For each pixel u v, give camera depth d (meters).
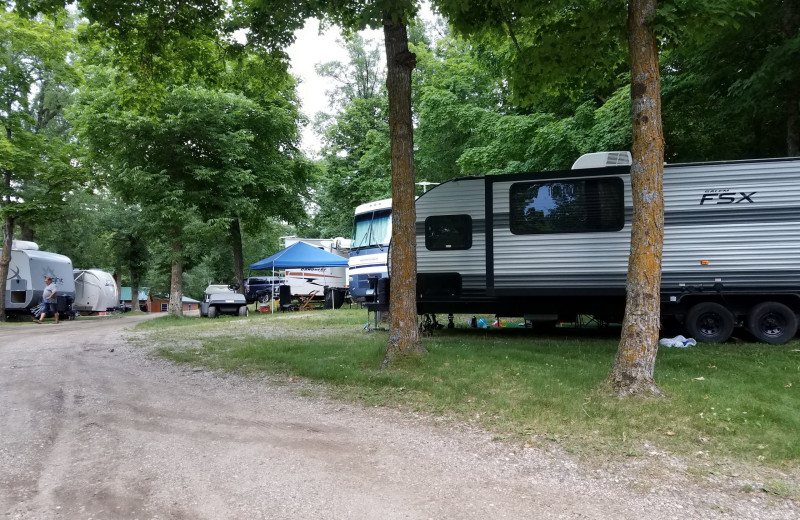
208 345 10.38
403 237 7.61
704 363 7.34
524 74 9.03
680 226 9.23
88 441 4.84
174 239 19.42
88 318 24.55
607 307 10.11
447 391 6.24
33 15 8.47
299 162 24.19
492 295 9.91
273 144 22.73
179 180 19.03
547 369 7.07
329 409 5.93
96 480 3.94
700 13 6.12
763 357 7.77
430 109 19.42
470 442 4.84
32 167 19.92
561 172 9.70
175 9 9.14
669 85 11.62
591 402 5.60
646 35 5.91
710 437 4.74
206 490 3.76
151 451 4.57
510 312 10.63
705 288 9.11
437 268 10.46
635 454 4.45
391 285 7.69
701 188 9.16
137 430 5.17
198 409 5.94
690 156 12.84
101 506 3.50
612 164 9.66
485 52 16.06
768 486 3.83
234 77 10.94
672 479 3.99
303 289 26.25
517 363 7.41
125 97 10.70
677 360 7.47
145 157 18.70
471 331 11.88
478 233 10.30
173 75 10.87
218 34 9.95
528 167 15.16
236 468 4.19
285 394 6.60
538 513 3.44
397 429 5.23
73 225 29.03
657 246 5.86
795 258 8.78
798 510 3.50
